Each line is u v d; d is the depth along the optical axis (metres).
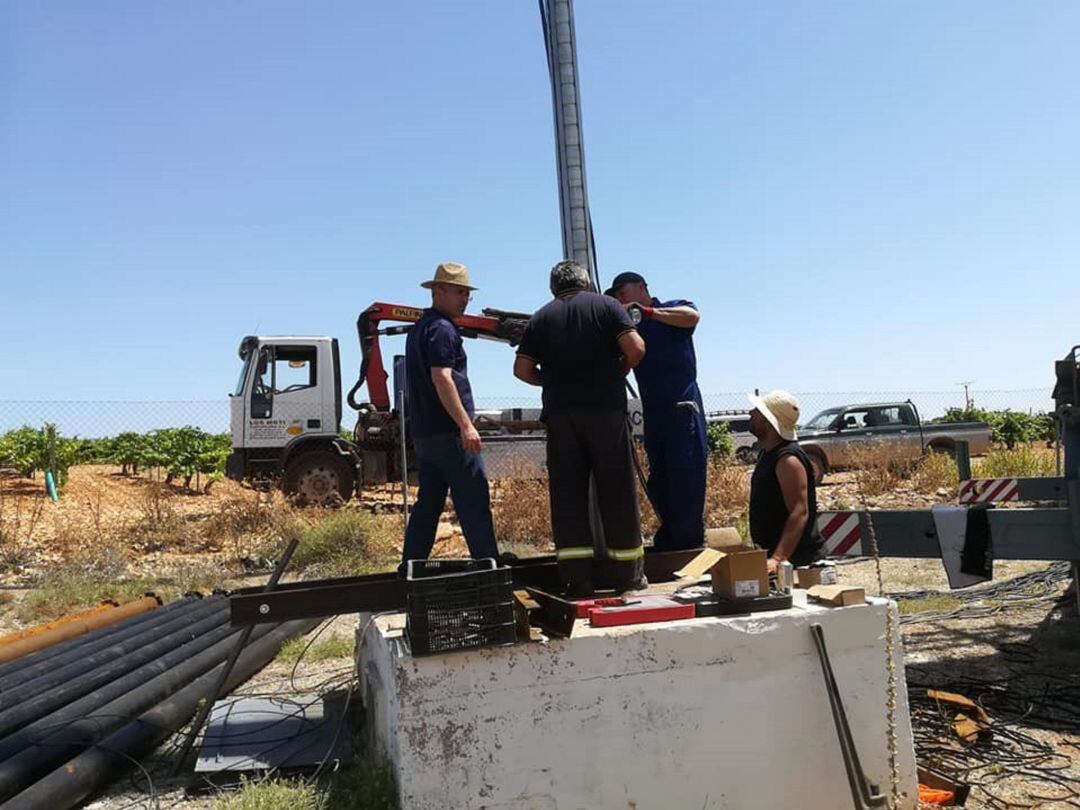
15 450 17.59
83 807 4.11
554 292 4.35
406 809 3.32
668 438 5.04
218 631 7.05
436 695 3.36
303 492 16.55
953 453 20.30
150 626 7.16
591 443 4.16
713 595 3.96
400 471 16.97
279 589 4.27
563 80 6.74
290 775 4.16
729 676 3.65
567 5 6.75
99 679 5.46
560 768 3.46
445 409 4.61
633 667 3.55
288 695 5.53
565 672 3.48
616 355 4.16
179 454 18.69
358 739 4.49
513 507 13.16
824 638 3.78
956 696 5.04
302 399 17.02
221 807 3.73
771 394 4.62
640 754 3.54
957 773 4.25
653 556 4.71
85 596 9.30
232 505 13.75
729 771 3.63
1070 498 5.52
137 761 4.54
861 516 6.09
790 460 4.46
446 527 13.58
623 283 5.16
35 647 6.57
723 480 14.98
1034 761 4.39
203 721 4.48
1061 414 6.26
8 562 11.05
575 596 4.14
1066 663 5.95
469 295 4.79
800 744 3.72
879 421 20.69
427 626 3.36
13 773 3.97
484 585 3.42
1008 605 7.64
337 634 7.58
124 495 17.34
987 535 5.69
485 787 3.38
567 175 6.72
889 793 3.79
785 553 4.36
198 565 11.19
